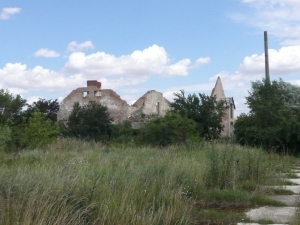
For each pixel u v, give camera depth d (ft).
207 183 37.81
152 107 199.62
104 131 138.72
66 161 44.60
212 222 26.27
